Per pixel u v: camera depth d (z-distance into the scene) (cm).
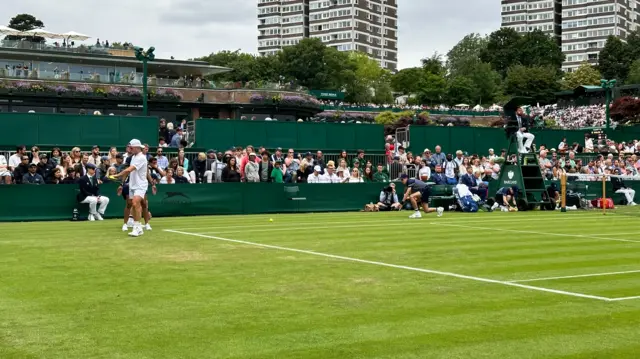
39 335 700
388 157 3106
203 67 7569
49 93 6081
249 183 2530
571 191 2897
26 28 12275
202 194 2448
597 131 4206
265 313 800
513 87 12069
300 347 661
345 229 1819
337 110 8281
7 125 2834
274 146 3353
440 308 832
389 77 13388
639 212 2614
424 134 3566
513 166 2738
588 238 1630
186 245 1421
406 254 1309
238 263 1174
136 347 658
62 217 2208
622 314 805
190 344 669
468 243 1500
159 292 919
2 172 2262
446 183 2822
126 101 6469
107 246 1395
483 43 15825
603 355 641
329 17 17438
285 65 11525
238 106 6906
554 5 18125
